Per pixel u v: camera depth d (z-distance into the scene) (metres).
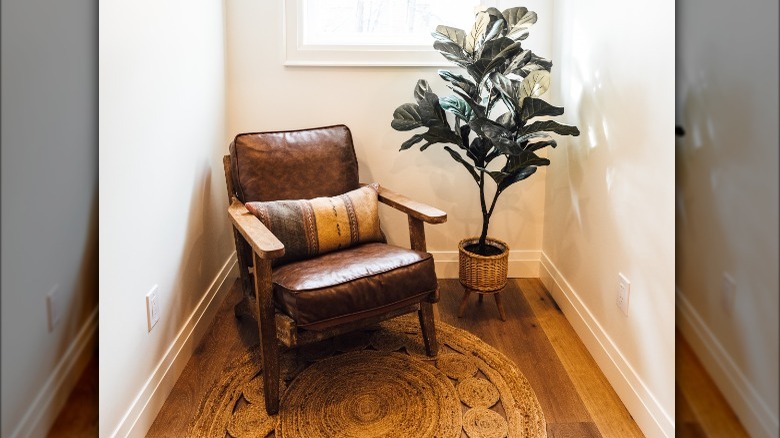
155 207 1.88
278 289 1.96
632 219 1.92
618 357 2.04
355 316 1.97
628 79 1.94
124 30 1.62
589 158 2.33
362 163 2.91
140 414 1.78
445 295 2.86
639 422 1.87
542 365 2.25
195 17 2.31
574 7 2.48
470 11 2.92
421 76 2.82
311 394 2.05
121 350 1.63
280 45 2.76
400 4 2.93
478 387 2.10
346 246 2.31
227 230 2.86
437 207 2.98
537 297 2.84
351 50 2.77
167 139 2.00
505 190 2.96
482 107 2.34
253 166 2.38
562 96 2.64
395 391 2.07
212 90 2.55
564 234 2.65
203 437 1.83
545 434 1.85
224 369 2.20
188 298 2.26
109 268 1.53
